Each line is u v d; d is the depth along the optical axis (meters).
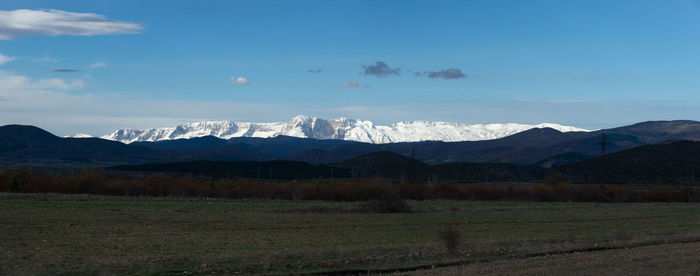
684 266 28.03
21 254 34.44
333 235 47.88
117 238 43.41
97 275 27.41
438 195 101.38
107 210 65.50
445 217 65.25
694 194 101.56
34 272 27.66
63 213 60.38
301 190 96.06
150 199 84.75
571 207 83.38
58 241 40.94
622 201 99.00
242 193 96.50
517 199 99.81
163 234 46.53
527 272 26.86
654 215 70.38
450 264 30.95
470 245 38.34
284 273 28.28
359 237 46.50
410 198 100.06
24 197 78.31
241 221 57.94
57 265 30.36
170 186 97.25
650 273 26.16
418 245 39.66
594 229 53.75
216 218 60.03
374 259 32.25
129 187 96.06
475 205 85.62
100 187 95.44
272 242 42.62
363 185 97.94
